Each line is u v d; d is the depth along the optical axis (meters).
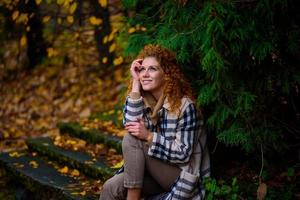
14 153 4.79
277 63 3.13
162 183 3.08
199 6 3.10
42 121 6.41
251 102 3.03
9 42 8.94
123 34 4.22
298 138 3.40
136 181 2.96
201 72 3.41
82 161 4.14
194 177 3.01
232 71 3.12
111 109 5.72
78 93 7.01
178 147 2.98
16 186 4.45
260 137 3.14
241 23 2.94
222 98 3.22
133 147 2.98
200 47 2.97
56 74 7.91
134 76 3.11
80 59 8.03
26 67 8.46
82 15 6.58
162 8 3.56
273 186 3.24
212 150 3.64
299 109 3.45
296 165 3.32
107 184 3.11
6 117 6.81
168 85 3.07
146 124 3.10
